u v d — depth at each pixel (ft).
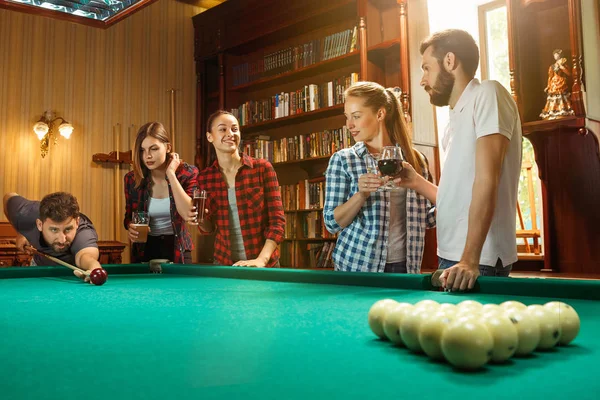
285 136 20.06
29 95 19.02
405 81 14.99
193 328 3.69
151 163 10.26
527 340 2.69
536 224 15.06
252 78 20.20
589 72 13.07
